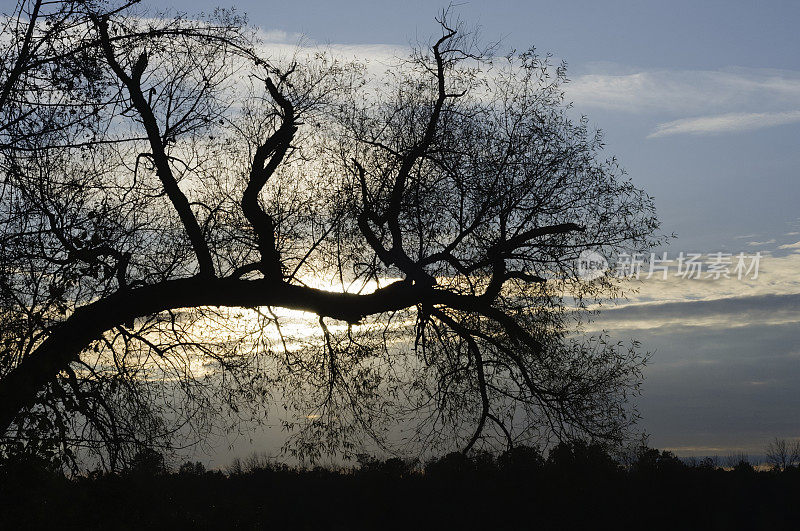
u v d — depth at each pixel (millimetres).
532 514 19969
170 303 13375
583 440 15695
